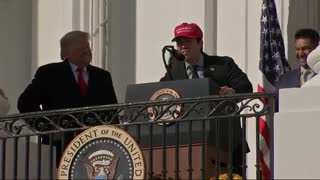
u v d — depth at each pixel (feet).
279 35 70.74
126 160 51.75
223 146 53.31
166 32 75.92
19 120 57.52
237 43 73.87
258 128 51.37
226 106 52.01
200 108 52.19
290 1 73.67
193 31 57.26
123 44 77.05
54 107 59.88
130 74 76.38
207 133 52.54
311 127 50.03
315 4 74.08
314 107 50.37
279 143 50.47
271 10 71.05
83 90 60.34
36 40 79.77
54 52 78.89
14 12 80.69
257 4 73.77
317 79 51.70
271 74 70.23
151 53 76.02
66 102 59.88
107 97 61.00
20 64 79.77
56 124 54.95
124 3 77.66
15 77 79.61
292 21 73.51
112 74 76.54
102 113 54.34
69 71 60.39
